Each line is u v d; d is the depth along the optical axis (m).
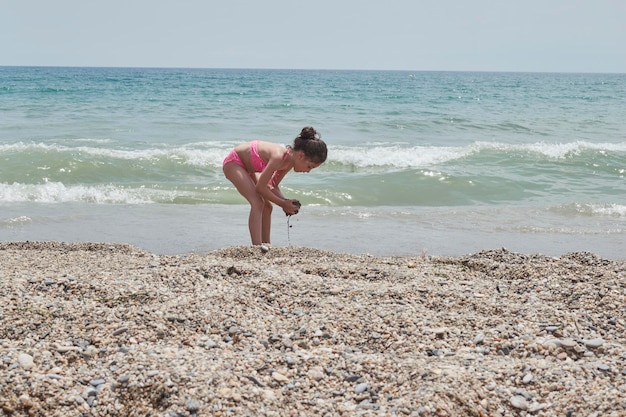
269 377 3.04
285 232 7.86
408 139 17.34
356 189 10.66
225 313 3.80
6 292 3.95
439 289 4.34
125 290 4.12
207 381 2.91
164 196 9.90
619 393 2.82
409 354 3.36
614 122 23.33
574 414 2.73
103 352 3.26
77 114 21.31
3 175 10.91
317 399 2.89
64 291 4.11
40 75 81.75
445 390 2.88
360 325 3.71
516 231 8.21
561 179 12.02
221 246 7.10
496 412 2.80
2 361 3.04
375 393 2.95
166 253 6.77
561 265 5.20
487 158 13.83
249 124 19.59
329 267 4.95
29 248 5.83
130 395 2.86
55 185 10.21
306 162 6.11
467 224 8.55
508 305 4.03
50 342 3.32
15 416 2.71
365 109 27.23
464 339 3.54
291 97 35.25
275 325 3.72
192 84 52.78
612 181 11.98
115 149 13.85
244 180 6.24
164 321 3.64
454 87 60.41
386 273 4.82
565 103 35.53
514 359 3.30
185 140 15.76
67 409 2.76
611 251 7.26
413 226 8.39
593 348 3.41
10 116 20.14
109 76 79.00
